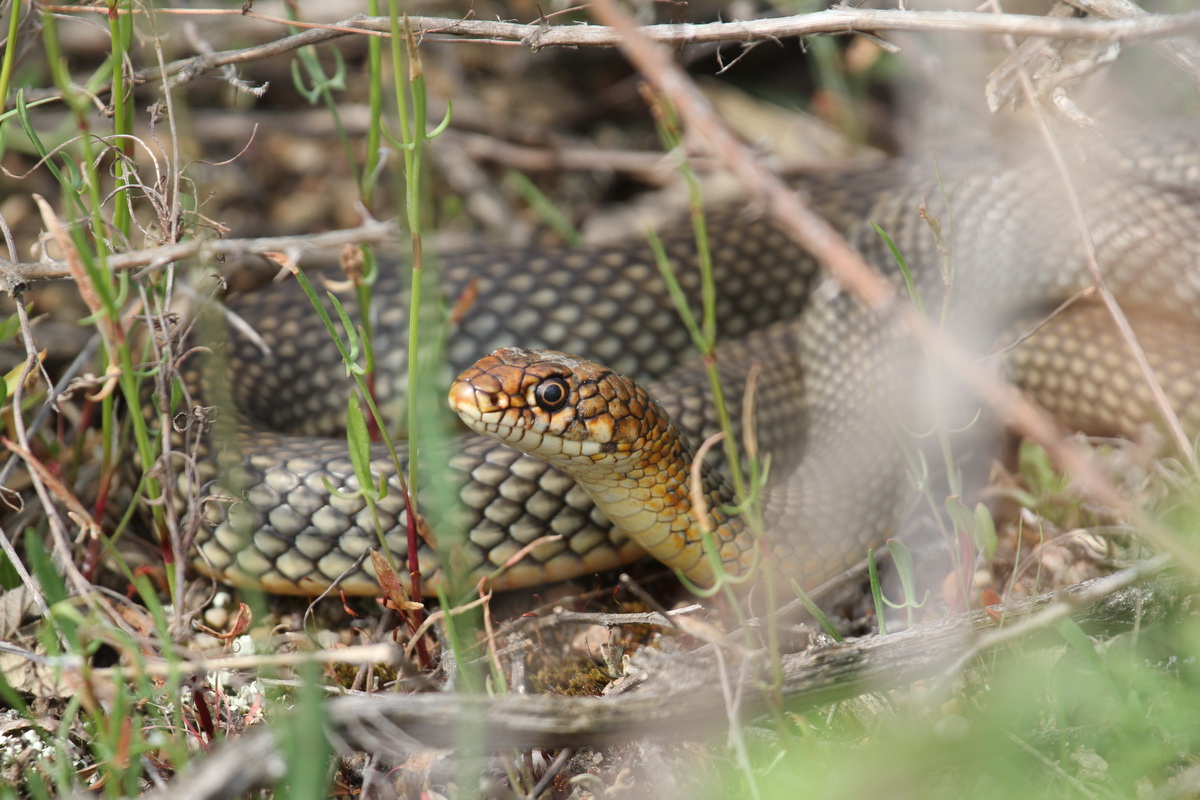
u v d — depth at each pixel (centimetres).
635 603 1038
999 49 1424
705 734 712
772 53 1822
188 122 992
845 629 949
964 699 748
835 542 1016
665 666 799
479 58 1781
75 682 659
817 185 1523
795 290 1412
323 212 1603
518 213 1686
